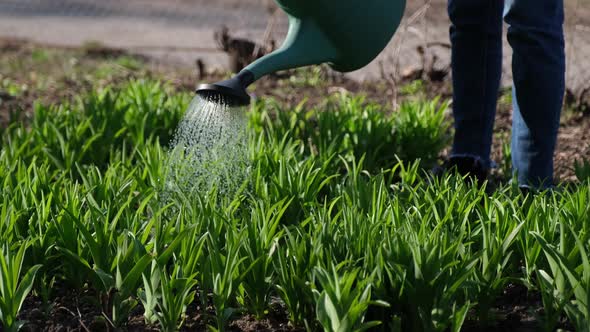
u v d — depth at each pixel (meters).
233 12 15.31
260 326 3.53
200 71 9.41
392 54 10.54
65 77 9.61
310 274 3.32
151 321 3.49
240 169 4.45
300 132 5.82
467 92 4.70
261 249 3.49
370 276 3.05
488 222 3.60
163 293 3.27
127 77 9.21
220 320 3.31
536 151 4.36
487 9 4.51
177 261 3.48
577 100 7.50
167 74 9.82
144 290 3.63
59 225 3.60
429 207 3.74
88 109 6.04
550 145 4.36
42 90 8.91
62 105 6.09
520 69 4.25
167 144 5.91
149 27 14.25
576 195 3.88
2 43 12.24
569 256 3.32
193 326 3.54
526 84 4.26
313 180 4.29
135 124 5.82
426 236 3.47
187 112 4.11
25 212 3.83
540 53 4.19
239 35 12.58
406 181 4.36
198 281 3.66
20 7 16.75
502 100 8.02
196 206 3.81
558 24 4.24
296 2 3.61
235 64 9.10
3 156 4.85
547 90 4.24
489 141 4.84
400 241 3.29
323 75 9.05
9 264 3.22
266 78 9.26
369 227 3.48
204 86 3.52
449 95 8.36
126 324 3.51
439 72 8.73
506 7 4.23
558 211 3.63
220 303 3.30
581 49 10.08
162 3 16.75
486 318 3.44
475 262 3.19
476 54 4.62
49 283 3.83
